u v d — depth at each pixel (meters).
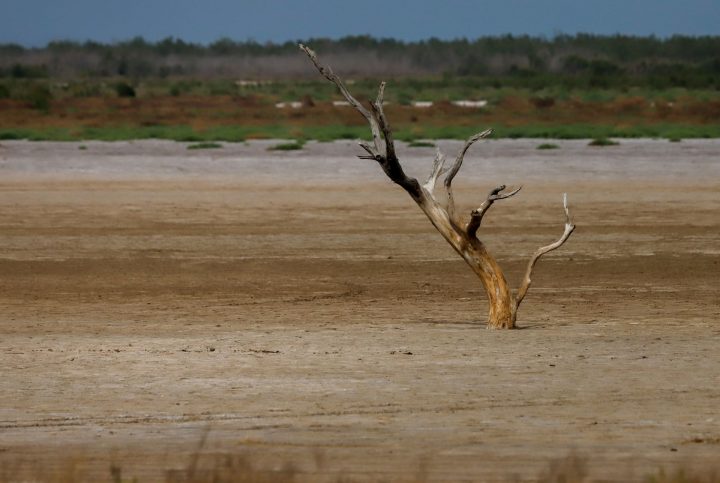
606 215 109.12
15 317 63.41
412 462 30.00
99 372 45.09
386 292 73.75
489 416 36.97
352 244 93.88
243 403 39.28
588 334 55.28
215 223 105.56
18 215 109.56
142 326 59.56
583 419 36.41
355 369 45.47
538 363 46.69
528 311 65.19
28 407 38.91
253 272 82.00
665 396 40.06
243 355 48.91
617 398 39.78
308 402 39.34
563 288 74.81
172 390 41.56
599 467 29.42
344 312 65.25
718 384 42.16
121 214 110.25
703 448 32.16
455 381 42.88
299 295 72.62
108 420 36.88
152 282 78.00
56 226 103.75
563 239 57.94
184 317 63.25
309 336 54.91
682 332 56.09
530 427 35.25
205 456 30.98
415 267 83.88
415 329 57.53
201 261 86.50
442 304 68.69
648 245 92.75
